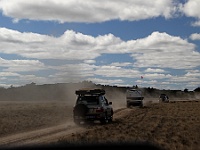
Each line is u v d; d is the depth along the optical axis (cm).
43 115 3950
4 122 3009
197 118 3494
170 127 2653
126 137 2047
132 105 6047
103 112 2945
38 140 2059
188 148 1780
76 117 2956
